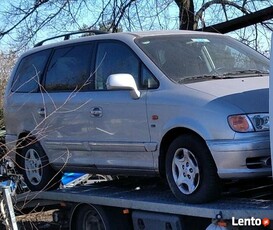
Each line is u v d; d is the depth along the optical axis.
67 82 7.11
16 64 8.17
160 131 5.79
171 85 5.81
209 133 5.27
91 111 6.58
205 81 5.77
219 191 5.40
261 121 5.18
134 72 6.21
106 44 6.69
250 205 5.30
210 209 5.26
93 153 6.68
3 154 7.43
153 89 5.95
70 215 7.28
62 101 7.02
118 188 7.16
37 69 7.69
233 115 5.17
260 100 5.30
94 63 6.76
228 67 6.29
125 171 6.37
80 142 6.77
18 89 7.93
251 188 5.91
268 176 5.24
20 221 7.58
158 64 6.05
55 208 8.21
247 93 5.41
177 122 5.56
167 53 6.19
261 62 6.62
